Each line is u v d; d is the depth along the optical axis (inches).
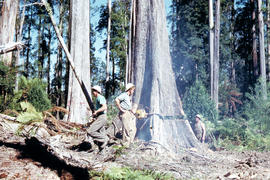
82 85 243.4
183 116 304.7
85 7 421.7
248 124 426.9
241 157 283.4
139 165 182.1
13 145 167.3
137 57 316.2
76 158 171.2
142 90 304.3
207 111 424.5
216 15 745.0
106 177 146.3
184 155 245.0
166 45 322.3
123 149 216.1
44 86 479.2
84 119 390.9
